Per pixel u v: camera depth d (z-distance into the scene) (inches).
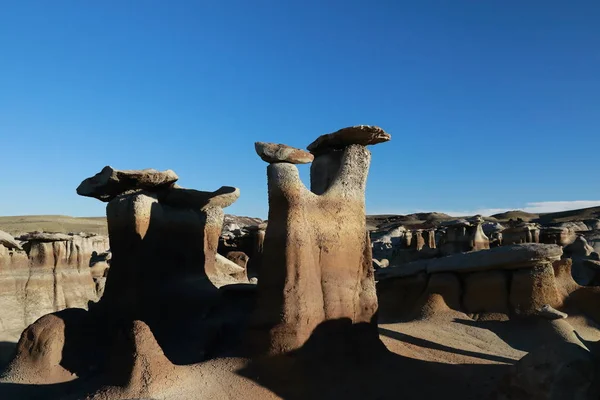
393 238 2482.8
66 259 854.5
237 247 1339.8
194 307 563.5
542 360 358.3
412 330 673.0
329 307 457.4
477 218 1413.6
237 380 403.9
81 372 475.5
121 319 522.9
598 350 395.5
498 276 781.3
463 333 698.8
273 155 447.2
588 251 1304.1
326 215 475.8
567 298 771.4
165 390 383.2
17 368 472.7
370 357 470.0
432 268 855.7
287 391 399.2
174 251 585.9
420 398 418.0
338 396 406.3
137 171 561.6
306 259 442.0
